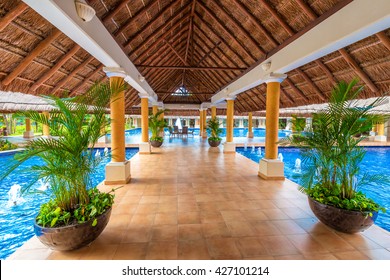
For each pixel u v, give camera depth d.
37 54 3.18
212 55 6.71
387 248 2.12
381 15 1.98
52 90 4.41
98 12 2.98
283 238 2.29
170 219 2.72
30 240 2.23
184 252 2.05
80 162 2.13
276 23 3.60
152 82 8.98
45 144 1.89
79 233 1.92
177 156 7.42
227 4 4.10
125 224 2.58
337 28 2.49
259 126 27.02
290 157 8.98
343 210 2.24
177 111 18.17
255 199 3.42
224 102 12.04
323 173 2.62
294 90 5.46
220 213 2.90
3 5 2.29
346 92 2.34
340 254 2.02
